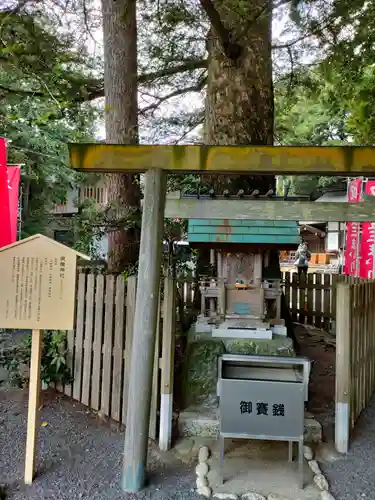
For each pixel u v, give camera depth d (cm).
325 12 420
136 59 573
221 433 273
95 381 373
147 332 268
